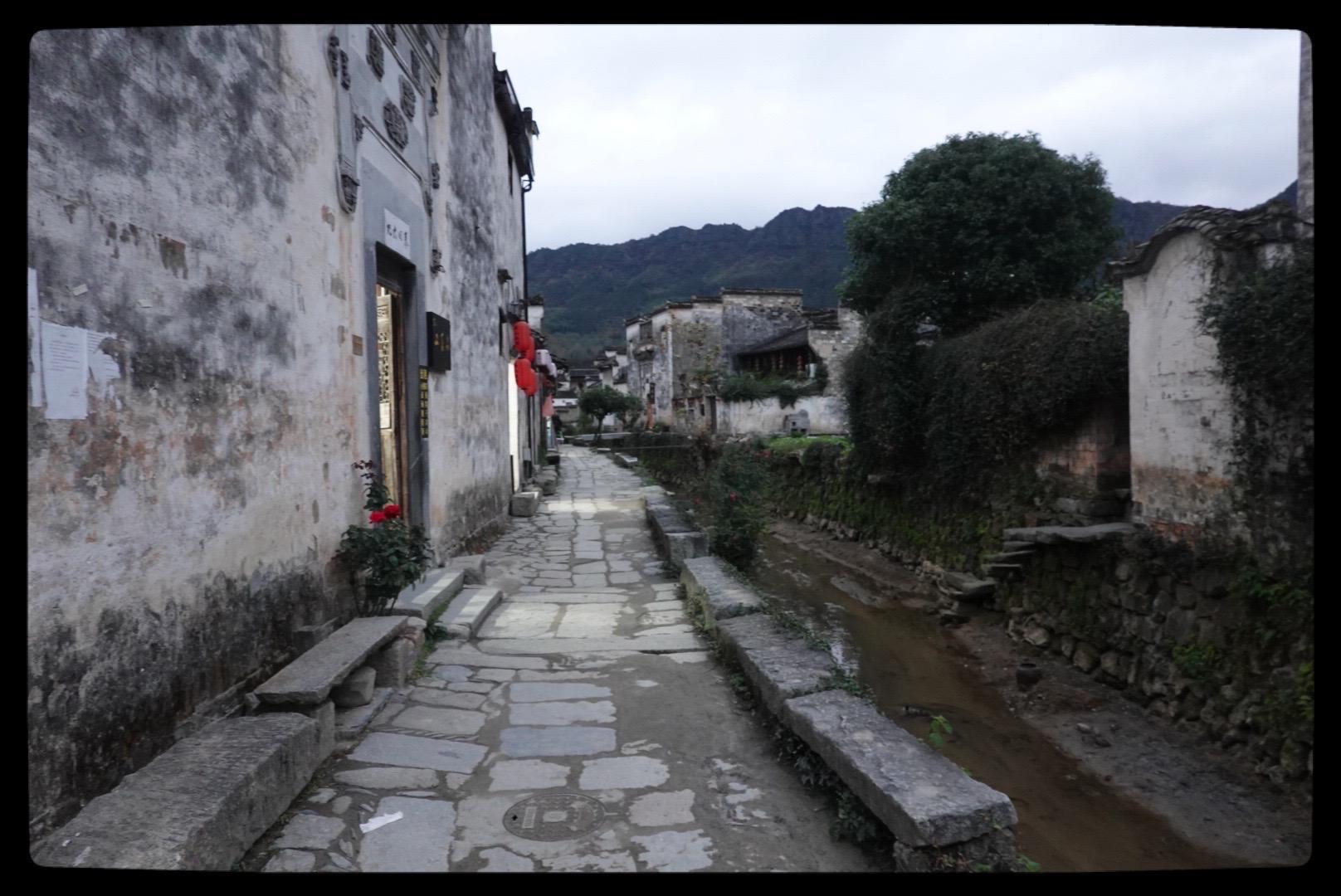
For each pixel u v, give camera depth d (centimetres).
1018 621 962
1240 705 610
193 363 348
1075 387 892
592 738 405
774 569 1466
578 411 4978
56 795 254
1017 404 1000
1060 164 1369
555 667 515
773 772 367
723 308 3256
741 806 334
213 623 356
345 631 447
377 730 403
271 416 421
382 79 631
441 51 833
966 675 892
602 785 353
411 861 286
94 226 286
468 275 952
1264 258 625
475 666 512
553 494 1608
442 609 613
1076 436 942
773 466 2034
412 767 363
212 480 360
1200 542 692
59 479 263
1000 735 731
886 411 1320
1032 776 650
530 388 1361
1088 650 823
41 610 252
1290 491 600
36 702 247
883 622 1113
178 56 344
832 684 396
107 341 291
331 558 496
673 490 2458
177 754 293
